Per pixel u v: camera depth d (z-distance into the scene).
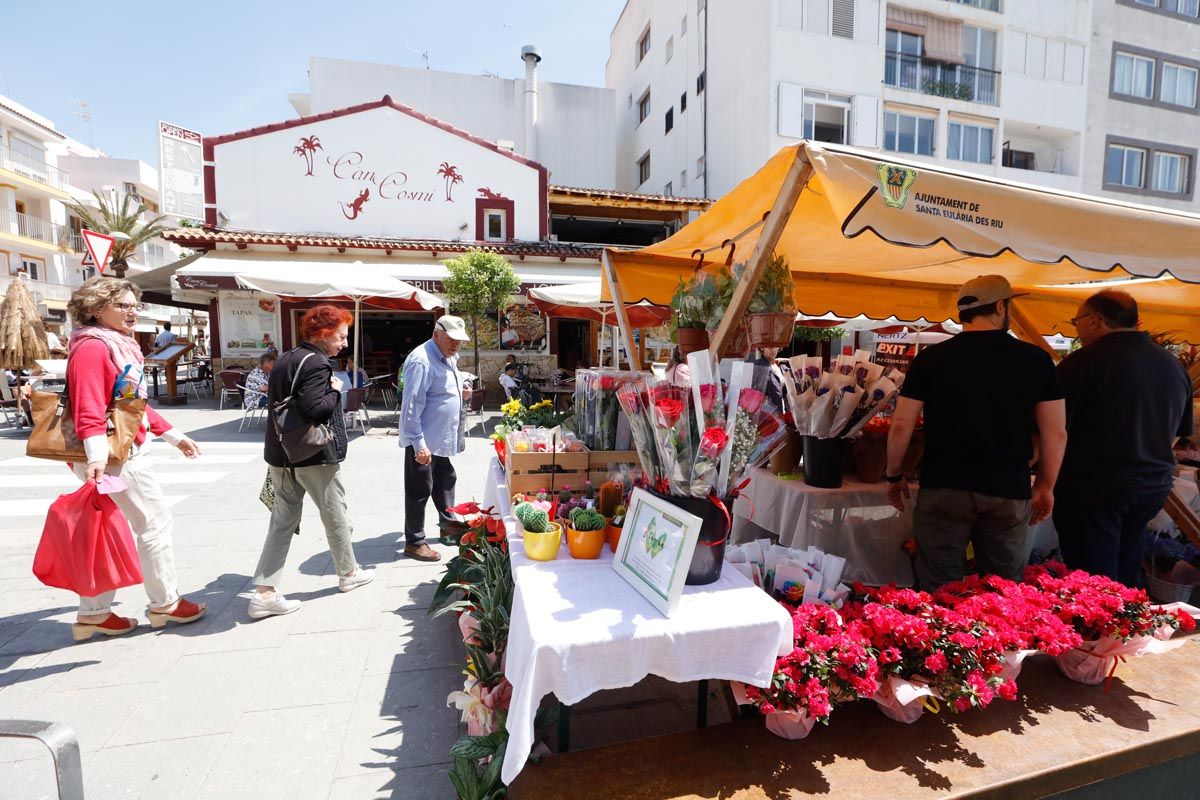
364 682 2.64
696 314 2.43
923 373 2.39
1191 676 2.16
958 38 15.88
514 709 1.44
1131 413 2.56
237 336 12.78
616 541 2.02
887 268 3.86
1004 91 16.16
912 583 3.03
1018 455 2.23
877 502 2.91
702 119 17.59
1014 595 2.09
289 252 12.45
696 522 1.64
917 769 1.66
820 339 12.33
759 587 1.95
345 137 13.21
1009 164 17.50
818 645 1.75
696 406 1.75
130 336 2.91
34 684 2.57
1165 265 1.92
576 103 20.89
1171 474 2.69
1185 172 18.33
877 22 14.93
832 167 1.65
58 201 30.39
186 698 2.50
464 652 2.89
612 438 2.51
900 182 1.68
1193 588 3.47
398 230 13.66
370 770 2.11
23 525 4.66
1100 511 2.67
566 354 15.71
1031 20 16.23
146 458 2.97
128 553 2.87
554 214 16.38
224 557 4.06
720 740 1.78
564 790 1.56
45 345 8.88
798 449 3.08
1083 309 2.83
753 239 3.04
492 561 2.63
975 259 3.49
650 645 1.52
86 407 2.62
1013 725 1.86
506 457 2.59
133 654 2.83
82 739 2.24
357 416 9.19
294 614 3.26
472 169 13.84
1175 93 18.03
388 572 3.86
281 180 13.00
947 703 1.82
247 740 2.25
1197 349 4.89
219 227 12.76
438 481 4.23
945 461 2.31
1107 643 2.02
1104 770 1.72
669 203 15.15
